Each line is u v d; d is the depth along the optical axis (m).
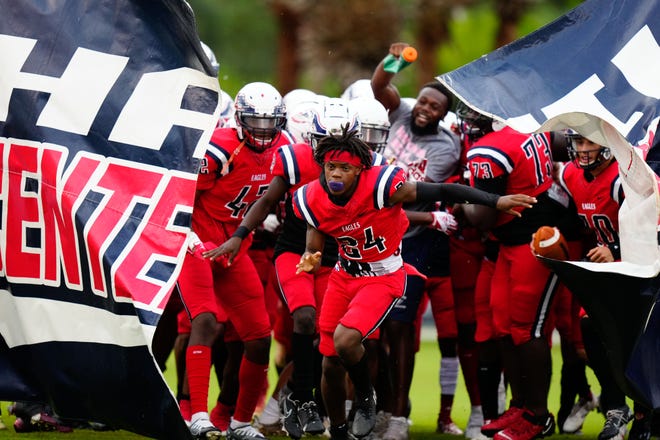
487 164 25.89
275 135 25.31
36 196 22.17
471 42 89.88
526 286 26.14
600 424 33.28
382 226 22.88
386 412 28.81
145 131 22.19
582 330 25.94
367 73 72.31
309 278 26.02
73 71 22.39
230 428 26.12
